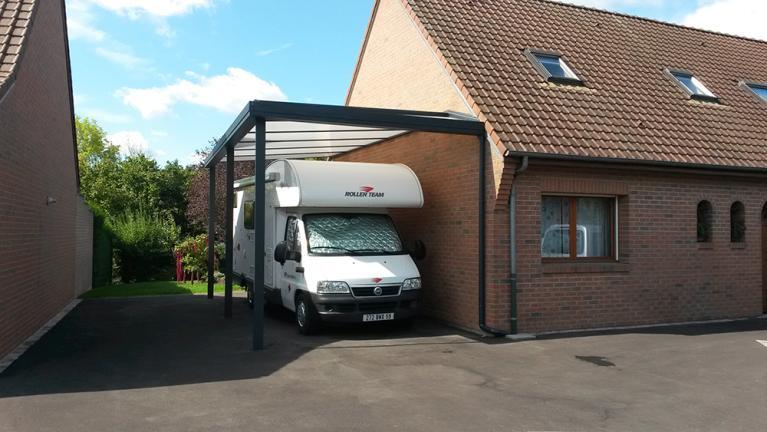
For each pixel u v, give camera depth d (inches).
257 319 348.8
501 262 387.2
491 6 545.3
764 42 668.7
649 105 476.1
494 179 385.1
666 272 438.3
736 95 540.4
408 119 377.7
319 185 408.8
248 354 335.0
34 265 395.2
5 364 311.1
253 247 522.6
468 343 365.4
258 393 255.0
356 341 372.2
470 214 411.5
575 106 440.1
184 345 362.6
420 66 490.0
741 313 467.8
